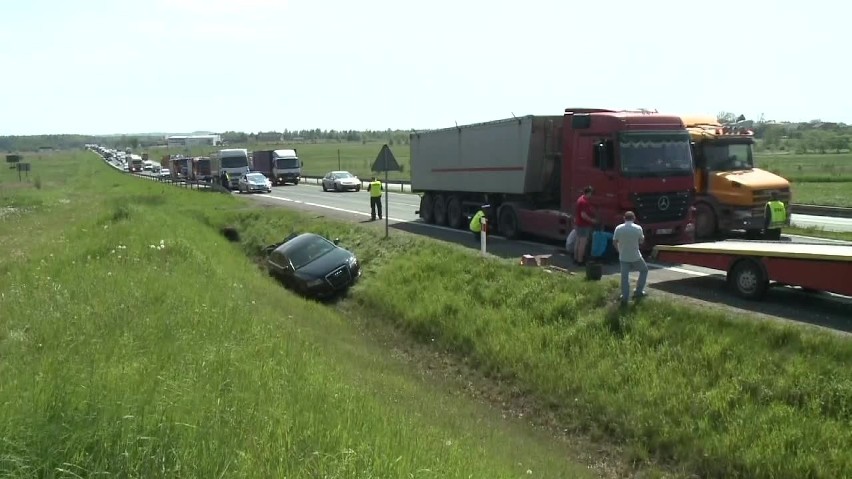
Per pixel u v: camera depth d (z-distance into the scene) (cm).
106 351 733
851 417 771
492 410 1066
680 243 1775
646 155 1714
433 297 1526
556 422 1011
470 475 580
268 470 472
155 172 10412
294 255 1931
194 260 1689
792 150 10919
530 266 1548
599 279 1358
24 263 1669
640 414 920
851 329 1014
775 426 800
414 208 3641
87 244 1877
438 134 2659
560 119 2102
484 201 2411
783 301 1208
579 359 1089
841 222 2512
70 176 10369
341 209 3628
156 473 432
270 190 5669
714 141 2020
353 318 1652
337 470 484
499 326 1287
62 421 456
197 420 533
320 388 745
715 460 811
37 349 764
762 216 1950
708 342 975
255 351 867
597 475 852
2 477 388
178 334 873
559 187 2114
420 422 784
